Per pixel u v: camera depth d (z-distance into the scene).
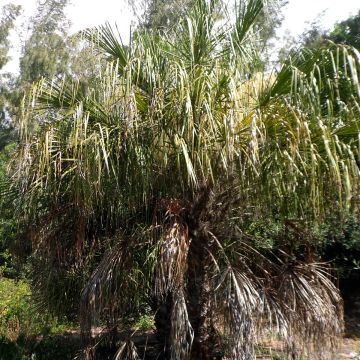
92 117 4.99
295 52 5.12
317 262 5.71
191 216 5.29
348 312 9.09
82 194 4.86
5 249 9.12
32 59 15.31
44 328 7.32
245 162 4.61
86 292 4.93
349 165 4.38
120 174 4.91
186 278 5.24
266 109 4.78
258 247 5.76
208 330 5.37
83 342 5.41
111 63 4.88
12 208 6.08
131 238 5.11
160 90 4.79
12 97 16.38
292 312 4.84
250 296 4.57
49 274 5.82
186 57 5.38
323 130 4.22
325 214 5.05
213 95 4.79
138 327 6.54
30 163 4.92
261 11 5.73
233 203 5.29
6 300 7.95
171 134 4.68
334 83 4.55
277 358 5.23
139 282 5.33
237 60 5.29
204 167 4.72
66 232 5.56
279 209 5.29
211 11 5.51
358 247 8.10
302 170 4.62
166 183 5.06
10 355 6.43
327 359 5.04
